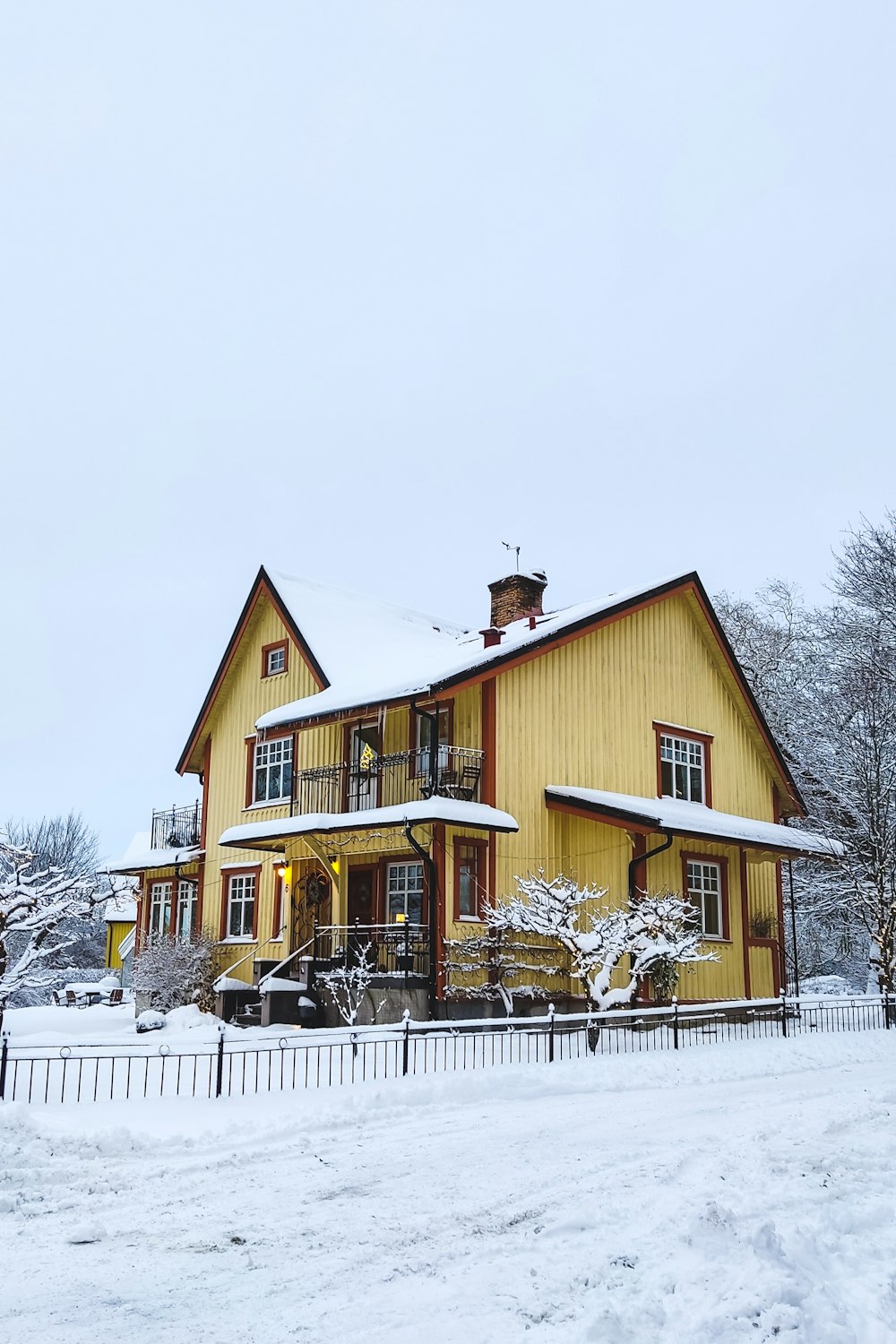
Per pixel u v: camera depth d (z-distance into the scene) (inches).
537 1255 284.0
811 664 1514.5
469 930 872.3
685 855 1018.1
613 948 813.2
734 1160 385.4
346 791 1013.2
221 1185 369.7
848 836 1198.3
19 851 705.6
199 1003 1080.8
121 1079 601.3
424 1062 625.6
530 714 945.5
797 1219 307.0
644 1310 238.4
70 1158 400.5
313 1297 257.4
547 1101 544.7
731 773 1128.8
